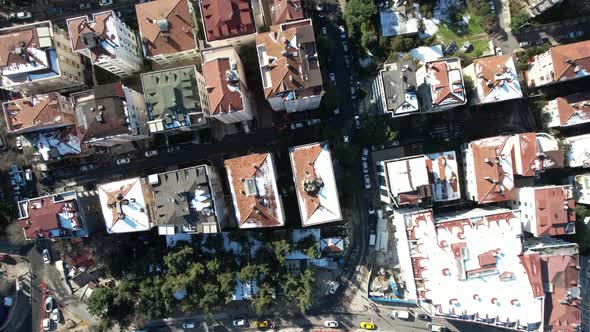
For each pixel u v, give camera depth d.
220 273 96.62
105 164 103.50
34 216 90.69
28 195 103.88
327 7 102.94
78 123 88.06
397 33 100.44
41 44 87.25
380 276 103.94
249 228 99.06
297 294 96.69
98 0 102.56
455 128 102.50
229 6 84.69
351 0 97.88
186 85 86.12
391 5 101.62
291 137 102.88
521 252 87.56
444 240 88.38
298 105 92.94
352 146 96.75
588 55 89.31
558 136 100.19
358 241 104.38
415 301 99.38
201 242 99.19
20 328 105.31
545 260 88.00
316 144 87.31
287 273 98.06
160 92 85.56
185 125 87.75
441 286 88.06
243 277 94.62
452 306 87.94
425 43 101.81
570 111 94.00
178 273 96.94
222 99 83.19
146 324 106.12
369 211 103.50
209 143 103.19
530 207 92.62
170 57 93.31
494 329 103.56
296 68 83.88
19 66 88.31
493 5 102.75
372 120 96.81
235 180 88.25
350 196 100.25
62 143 93.56
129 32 95.38
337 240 100.12
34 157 94.69
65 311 105.50
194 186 87.25
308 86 84.00
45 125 90.25
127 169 103.88
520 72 101.94
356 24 98.56
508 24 102.19
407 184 88.25
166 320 106.25
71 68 95.56
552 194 89.88
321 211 88.00
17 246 105.12
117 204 88.69
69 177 103.94
